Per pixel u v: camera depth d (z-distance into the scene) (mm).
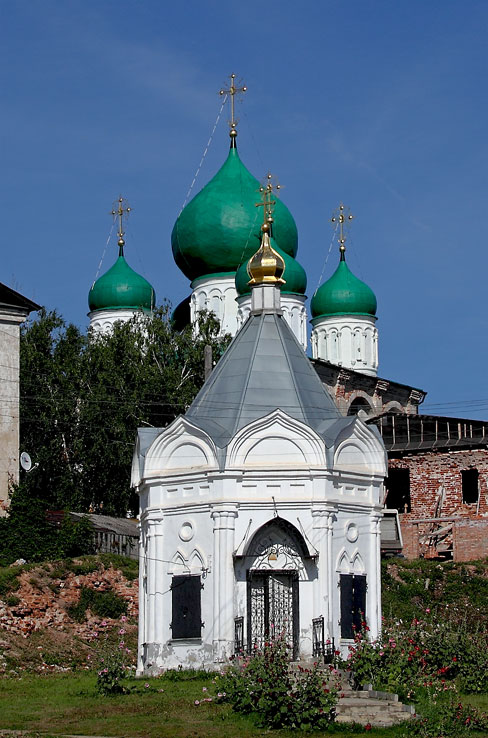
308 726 28953
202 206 83250
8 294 57625
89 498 69438
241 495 37875
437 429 67750
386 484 69625
